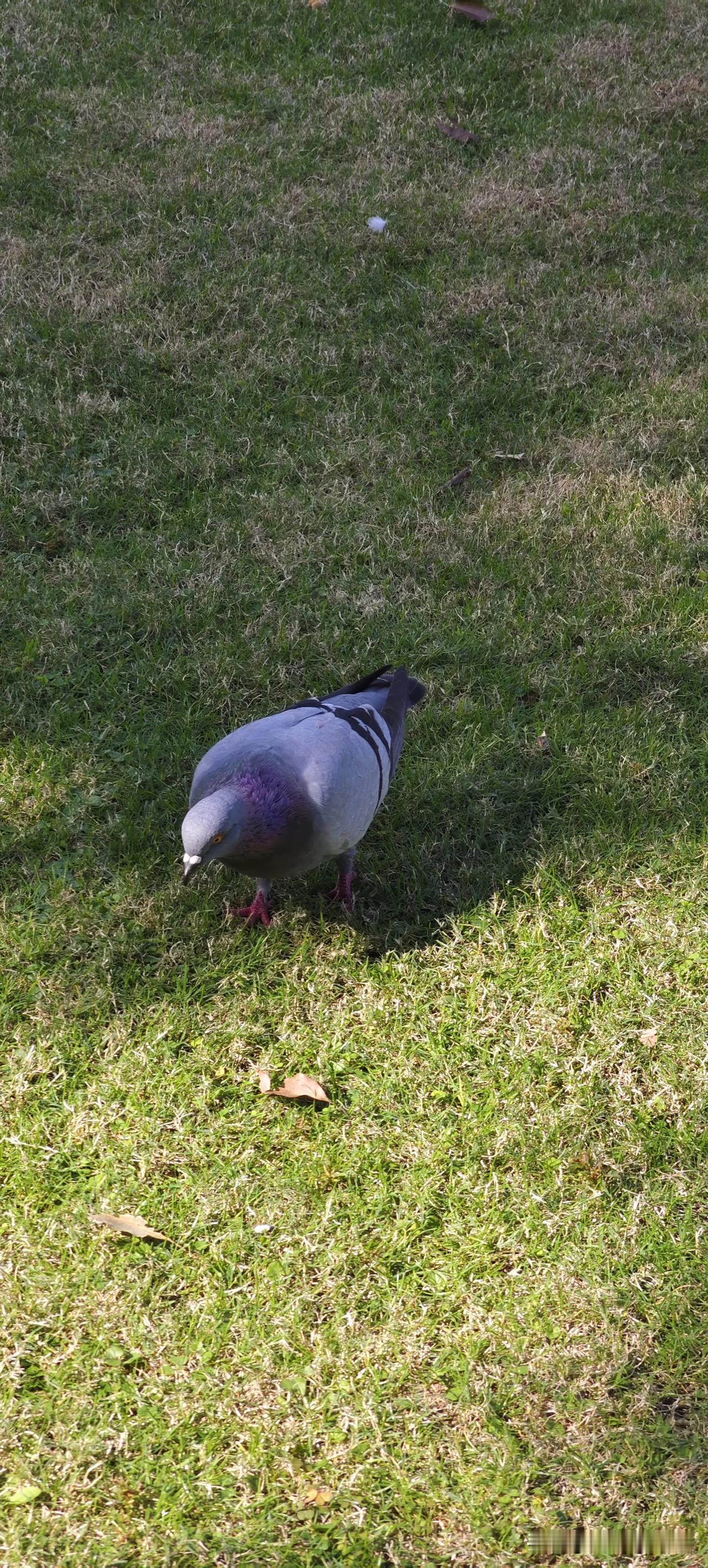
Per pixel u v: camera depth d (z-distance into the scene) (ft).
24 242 19.67
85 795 12.75
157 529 15.80
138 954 11.48
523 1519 8.01
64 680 13.87
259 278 19.61
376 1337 8.93
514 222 21.20
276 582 15.20
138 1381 8.63
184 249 19.97
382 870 12.41
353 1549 7.82
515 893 12.26
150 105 23.12
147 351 17.99
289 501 16.11
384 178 21.90
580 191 21.99
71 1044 10.68
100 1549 7.78
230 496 16.25
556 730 13.67
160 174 21.39
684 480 16.76
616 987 11.43
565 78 24.90
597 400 18.25
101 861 12.18
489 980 11.48
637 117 24.11
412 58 25.12
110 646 14.35
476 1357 8.82
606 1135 10.25
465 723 13.78
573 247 20.92
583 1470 8.23
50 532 15.64
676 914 12.01
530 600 15.15
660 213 21.89
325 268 19.95
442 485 16.74
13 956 11.25
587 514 16.31
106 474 16.35
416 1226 9.61
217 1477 8.13
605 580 15.39
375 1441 8.36
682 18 27.07
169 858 12.23
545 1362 8.79
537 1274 9.32
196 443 16.97
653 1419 8.53
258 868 10.55
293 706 11.59
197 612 14.73
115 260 19.69
